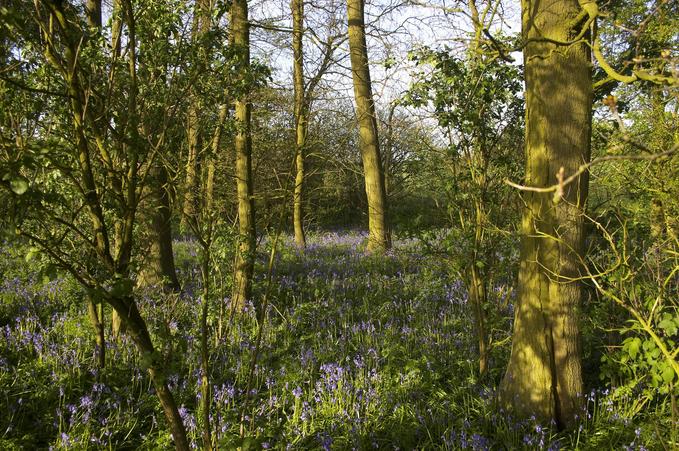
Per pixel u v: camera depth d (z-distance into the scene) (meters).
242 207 7.36
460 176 5.81
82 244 4.04
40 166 2.49
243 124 6.04
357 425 4.71
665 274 4.95
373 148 13.68
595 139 5.77
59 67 2.72
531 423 4.55
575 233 4.52
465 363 6.02
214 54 3.78
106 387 5.28
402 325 7.94
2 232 2.26
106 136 3.05
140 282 7.55
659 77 2.82
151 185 3.23
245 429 4.64
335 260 12.90
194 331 5.10
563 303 4.57
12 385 5.33
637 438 4.22
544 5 4.45
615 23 2.95
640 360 4.38
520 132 6.07
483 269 5.92
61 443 4.39
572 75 4.43
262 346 6.77
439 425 4.71
